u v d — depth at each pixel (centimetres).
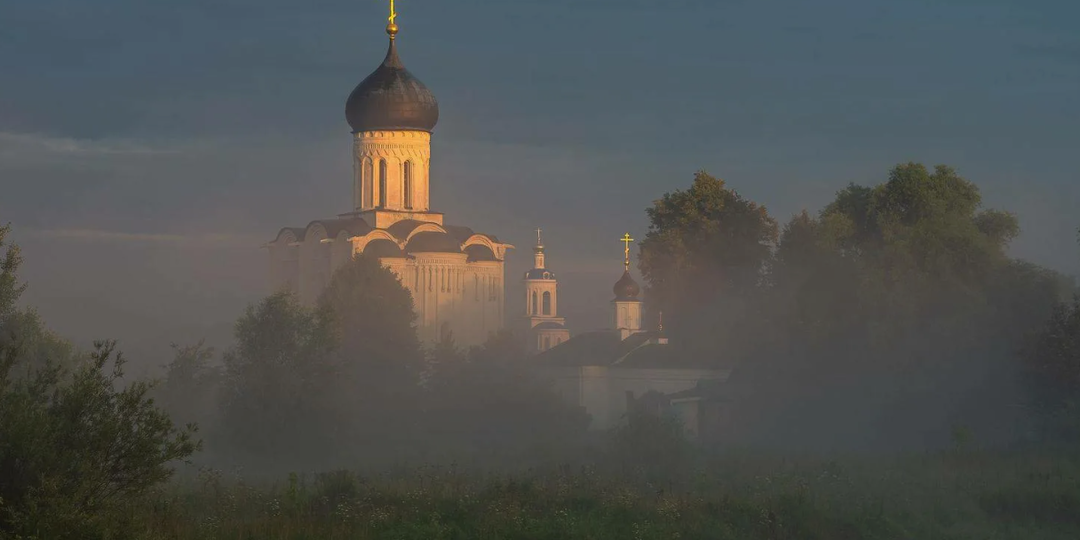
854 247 15325
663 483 7788
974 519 6644
